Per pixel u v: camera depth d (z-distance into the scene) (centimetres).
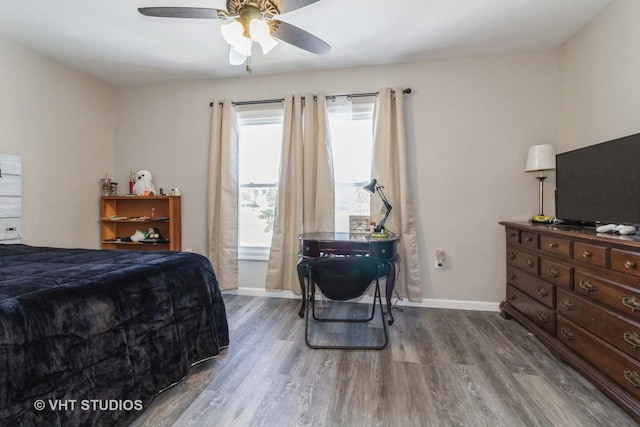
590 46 226
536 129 271
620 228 162
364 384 168
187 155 337
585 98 231
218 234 321
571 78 248
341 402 153
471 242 283
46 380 106
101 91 335
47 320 109
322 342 220
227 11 166
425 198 290
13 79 254
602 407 147
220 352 204
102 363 125
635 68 186
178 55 278
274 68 304
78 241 311
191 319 177
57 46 261
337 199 309
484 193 280
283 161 305
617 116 201
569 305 180
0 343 95
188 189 338
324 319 260
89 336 122
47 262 170
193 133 336
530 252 226
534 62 270
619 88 199
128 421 137
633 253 136
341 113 302
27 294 112
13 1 201
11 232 248
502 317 265
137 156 347
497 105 277
